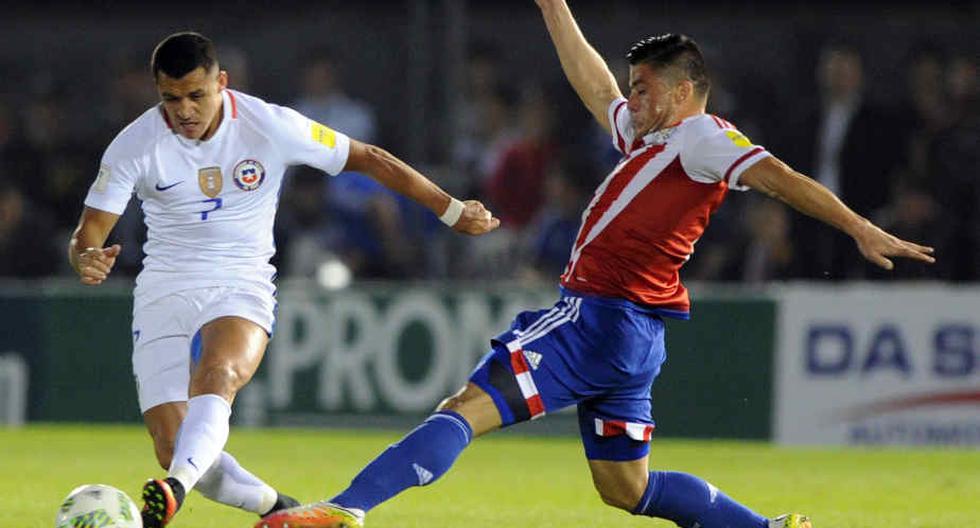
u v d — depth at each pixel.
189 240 22.16
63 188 61.72
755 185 19.64
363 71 70.69
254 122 22.00
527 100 61.16
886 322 48.69
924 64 57.22
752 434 49.25
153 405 21.84
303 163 22.48
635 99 20.78
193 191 21.92
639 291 20.89
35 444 46.50
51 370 52.84
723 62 69.31
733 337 49.41
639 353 20.97
